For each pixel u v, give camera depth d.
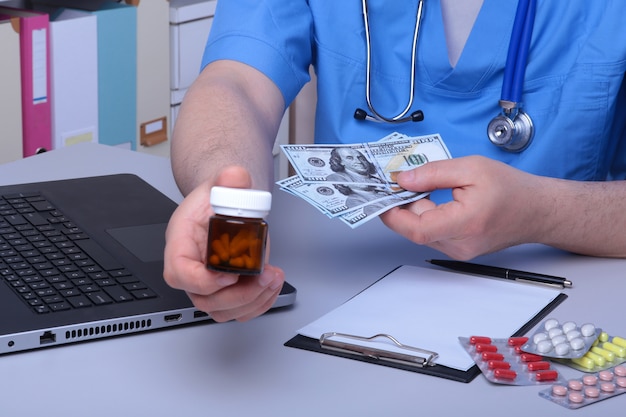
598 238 1.00
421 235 0.90
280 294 0.87
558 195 0.98
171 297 0.85
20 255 0.92
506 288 0.93
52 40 2.10
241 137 0.98
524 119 1.22
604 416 0.71
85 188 1.13
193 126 1.01
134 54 2.31
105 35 2.23
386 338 0.81
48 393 0.72
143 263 0.92
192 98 1.07
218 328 0.84
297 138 1.49
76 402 0.71
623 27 1.21
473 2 1.25
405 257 1.02
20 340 0.77
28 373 0.75
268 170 0.96
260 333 0.83
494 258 1.02
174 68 2.47
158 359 0.78
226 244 0.64
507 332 0.83
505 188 0.92
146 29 2.34
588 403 0.72
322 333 0.82
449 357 0.78
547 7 1.22
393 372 0.77
